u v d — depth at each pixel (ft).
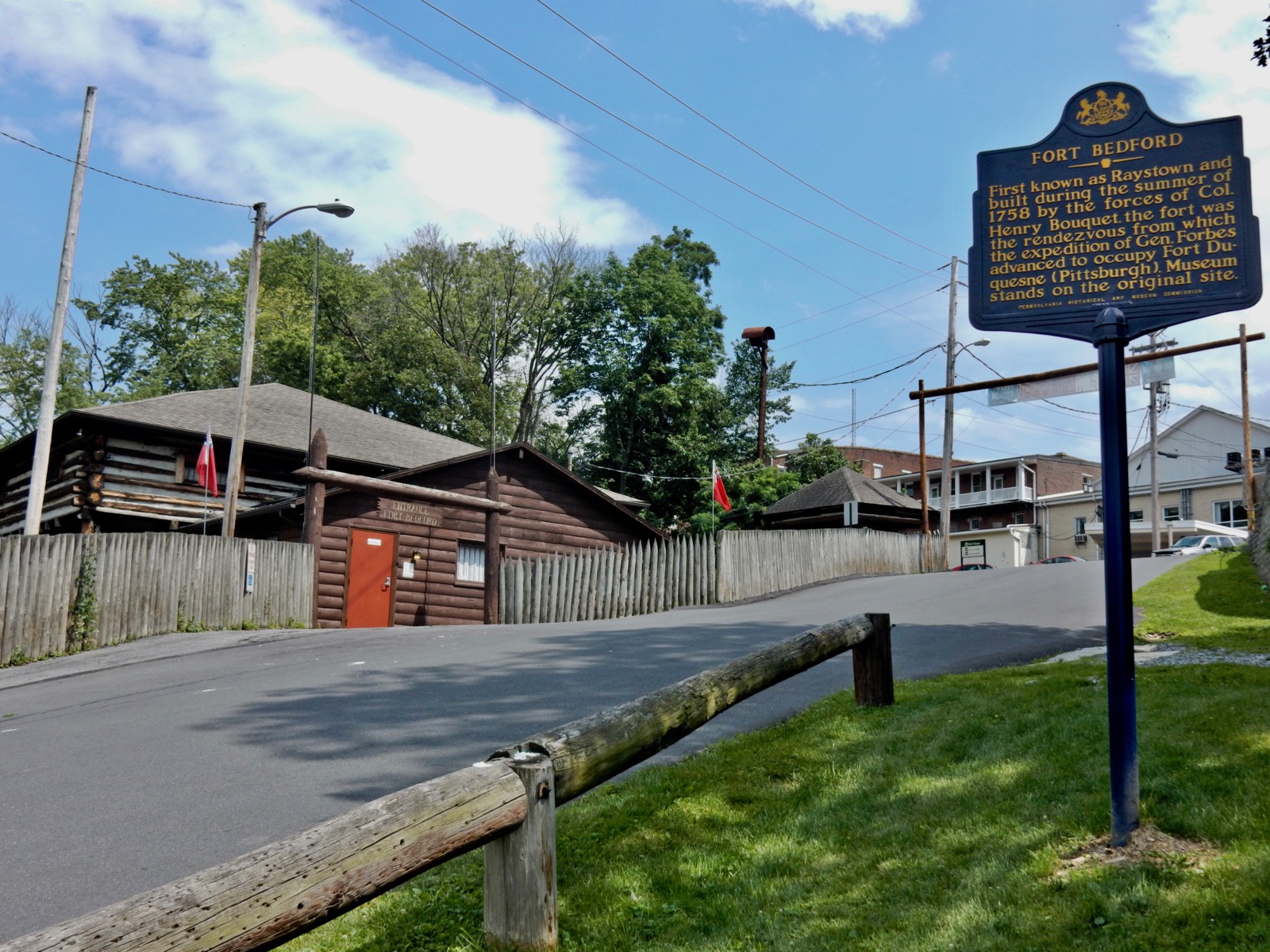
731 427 169.58
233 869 10.53
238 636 52.01
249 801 21.59
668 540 77.25
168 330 179.73
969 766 19.40
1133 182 17.90
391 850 11.78
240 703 33.01
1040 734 20.51
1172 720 19.77
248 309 66.13
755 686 20.62
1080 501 189.06
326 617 74.74
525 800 13.84
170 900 9.86
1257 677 24.40
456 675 36.55
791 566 87.25
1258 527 62.64
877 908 14.33
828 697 28.19
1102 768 17.51
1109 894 13.11
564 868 16.87
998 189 18.60
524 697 31.89
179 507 82.58
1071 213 18.13
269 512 75.72
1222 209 17.42
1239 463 136.36
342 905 11.23
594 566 72.54
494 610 67.62
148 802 21.84
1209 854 13.83
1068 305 17.92
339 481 63.05
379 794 21.80
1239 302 17.06
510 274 173.88
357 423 99.04
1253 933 11.53
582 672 36.09
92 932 9.23
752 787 20.25
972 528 206.28
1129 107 18.10
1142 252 17.71
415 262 173.06
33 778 24.39
